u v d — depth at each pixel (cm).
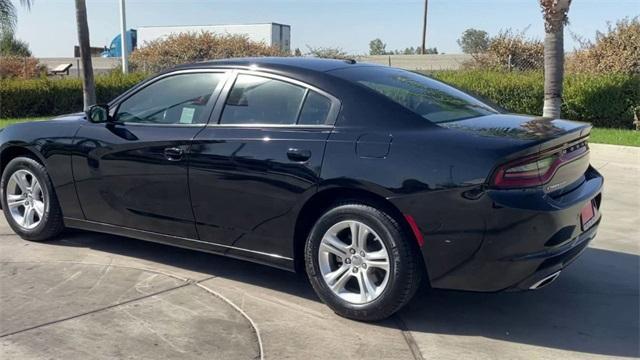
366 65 473
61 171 520
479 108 452
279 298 441
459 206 357
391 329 392
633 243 575
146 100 494
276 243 424
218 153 434
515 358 357
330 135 400
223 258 524
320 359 353
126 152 478
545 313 420
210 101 459
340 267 404
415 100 419
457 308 427
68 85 1884
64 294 441
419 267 382
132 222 492
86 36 1388
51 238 558
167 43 2877
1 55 2611
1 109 1791
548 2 1062
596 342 378
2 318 402
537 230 355
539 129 391
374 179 376
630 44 1552
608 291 458
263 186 417
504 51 2100
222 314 412
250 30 3584
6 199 562
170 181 459
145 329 388
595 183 427
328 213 400
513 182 353
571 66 1652
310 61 458
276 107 432
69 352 359
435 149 368
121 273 485
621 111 1354
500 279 362
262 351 362
